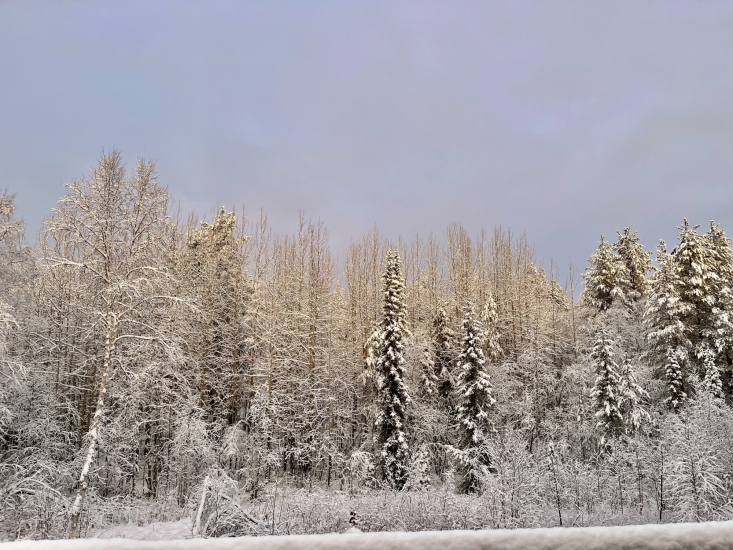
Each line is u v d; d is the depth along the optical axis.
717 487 16.09
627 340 32.69
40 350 21.80
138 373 17.86
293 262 33.44
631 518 15.90
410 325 35.78
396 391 27.44
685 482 15.86
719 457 18.16
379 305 38.38
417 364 32.06
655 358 29.00
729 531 2.76
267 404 25.12
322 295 31.88
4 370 16.45
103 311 16.75
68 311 23.14
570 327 37.16
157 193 17.47
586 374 29.62
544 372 33.06
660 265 35.53
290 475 27.14
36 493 15.16
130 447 20.59
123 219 16.58
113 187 16.36
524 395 30.61
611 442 22.39
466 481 23.58
